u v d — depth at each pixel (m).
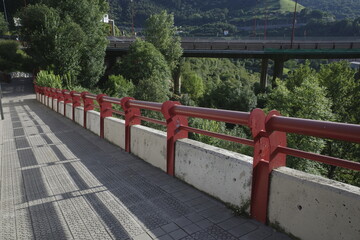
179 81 64.69
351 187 2.13
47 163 5.30
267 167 2.65
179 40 54.12
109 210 3.26
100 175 4.48
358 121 28.91
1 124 10.84
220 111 3.10
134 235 2.71
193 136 18.42
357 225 1.99
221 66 121.25
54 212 3.27
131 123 5.60
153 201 3.43
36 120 11.70
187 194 3.58
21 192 3.92
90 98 8.10
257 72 142.25
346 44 50.94
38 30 32.25
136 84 43.00
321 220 2.22
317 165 18.73
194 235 2.66
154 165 4.77
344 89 30.03
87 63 36.00
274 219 2.64
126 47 50.09
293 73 37.62
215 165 3.34
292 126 2.33
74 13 35.94
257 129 2.66
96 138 7.31
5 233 2.86
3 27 64.19
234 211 3.06
